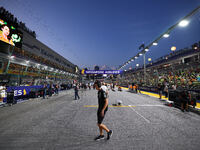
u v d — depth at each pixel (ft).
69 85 84.02
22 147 7.54
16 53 41.57
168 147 7.42
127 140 8.43
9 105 23.30
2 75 34.73
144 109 19.20
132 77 122.21
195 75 41.52
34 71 53.78
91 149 7.23
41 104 24.47
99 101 8.96
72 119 13.88
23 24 52.39
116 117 14.56
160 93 30.96
